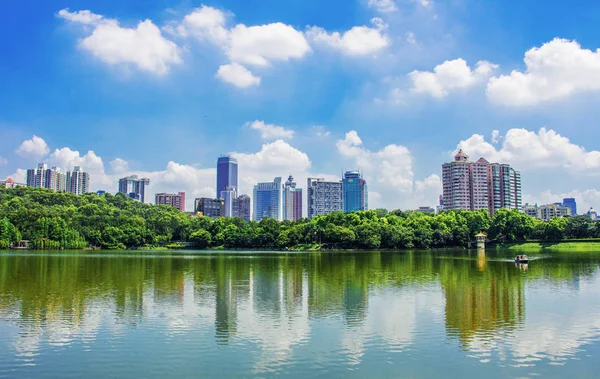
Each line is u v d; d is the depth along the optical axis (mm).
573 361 40000
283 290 77500
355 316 56281
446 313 57812
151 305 63250
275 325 51875
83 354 41781
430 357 40969
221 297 70125
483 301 66062
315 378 36250
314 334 48094
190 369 38125
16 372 37500
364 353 42031
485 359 40438
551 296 70312
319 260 158875
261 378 36250
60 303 64625
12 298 68812
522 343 44938
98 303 64750
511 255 186250
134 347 43719
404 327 50969
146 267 124812
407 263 139125
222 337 47000
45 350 42875
